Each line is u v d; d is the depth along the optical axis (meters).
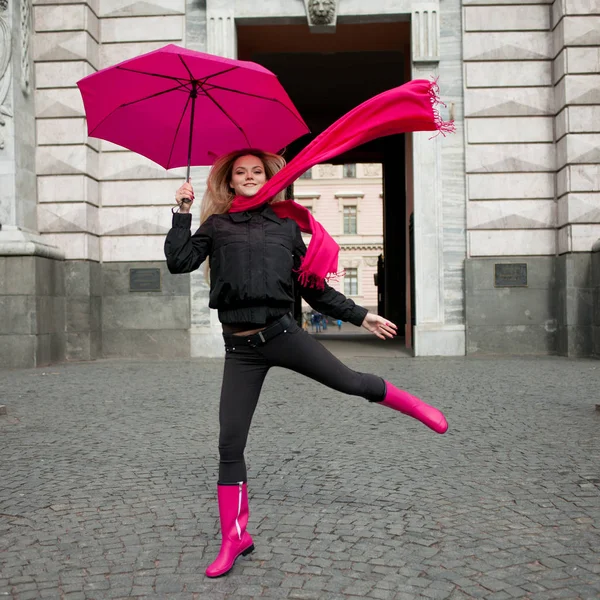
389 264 22.17
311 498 3.79
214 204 3.08
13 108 11.60
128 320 12.95
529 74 12.78
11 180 11.56
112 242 13.05
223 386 2.96
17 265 11.20
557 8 12.44
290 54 17.78
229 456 2.89
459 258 12.83
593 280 11.97
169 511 3.61
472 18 12.82
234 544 2.83
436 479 4.15
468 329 12.67
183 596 2.58
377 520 3.42
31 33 12.48
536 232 12.73
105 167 13.06
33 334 11.17
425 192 12.76
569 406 6.65
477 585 2.64
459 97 12.87
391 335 2.99
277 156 3.09
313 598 2.55
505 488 3.95
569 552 2.97
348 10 12.88
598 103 12.12
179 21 13.08
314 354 2.90
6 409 6.58
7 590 2.64
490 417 6.12
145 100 3.18
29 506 3.70
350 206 53.06
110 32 13.16
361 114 2.98
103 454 4.89
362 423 5.93
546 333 12.70
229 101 3.20
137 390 8.16
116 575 2.78
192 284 12.89
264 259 2.84
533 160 12.76
